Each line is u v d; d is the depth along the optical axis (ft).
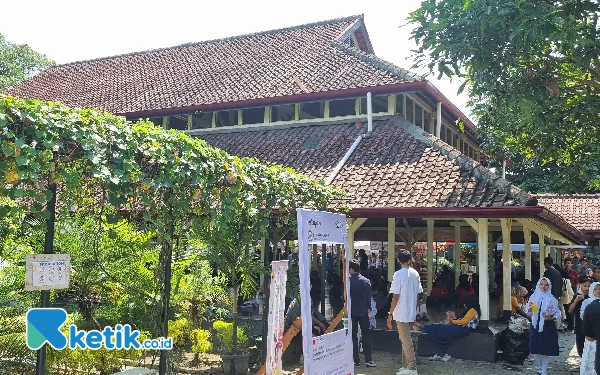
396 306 30.53
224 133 56.90
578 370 33.17
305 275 18.70
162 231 19.44
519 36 28.71
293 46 66.18
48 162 14.76
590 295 29.04
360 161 43.80
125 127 16.99
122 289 26.37
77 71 80.84
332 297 37.58
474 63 30.83
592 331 25.59
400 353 36.27
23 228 23.75
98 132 15.88
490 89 31.78
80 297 26.50
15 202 18.34
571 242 59.67
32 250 25.76
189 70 69.26
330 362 19.88
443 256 92.79
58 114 15.12
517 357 33.42
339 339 20.81
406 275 30.53
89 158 15.07
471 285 48.24
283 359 33.55
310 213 19.57
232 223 26.37
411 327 35.04
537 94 32.48
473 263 84.48
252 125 55.83
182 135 19.51
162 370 22.04
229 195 20.66
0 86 114.52
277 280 19.98
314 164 45.27
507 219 38.01
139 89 67.05
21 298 25.31
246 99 54.34
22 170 13.96
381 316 43.57
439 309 49.42
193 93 60.70
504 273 38.27
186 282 31.35
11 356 23.07
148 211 19.10
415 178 39.17
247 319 38.81
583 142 39.58
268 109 55.36
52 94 73.05
